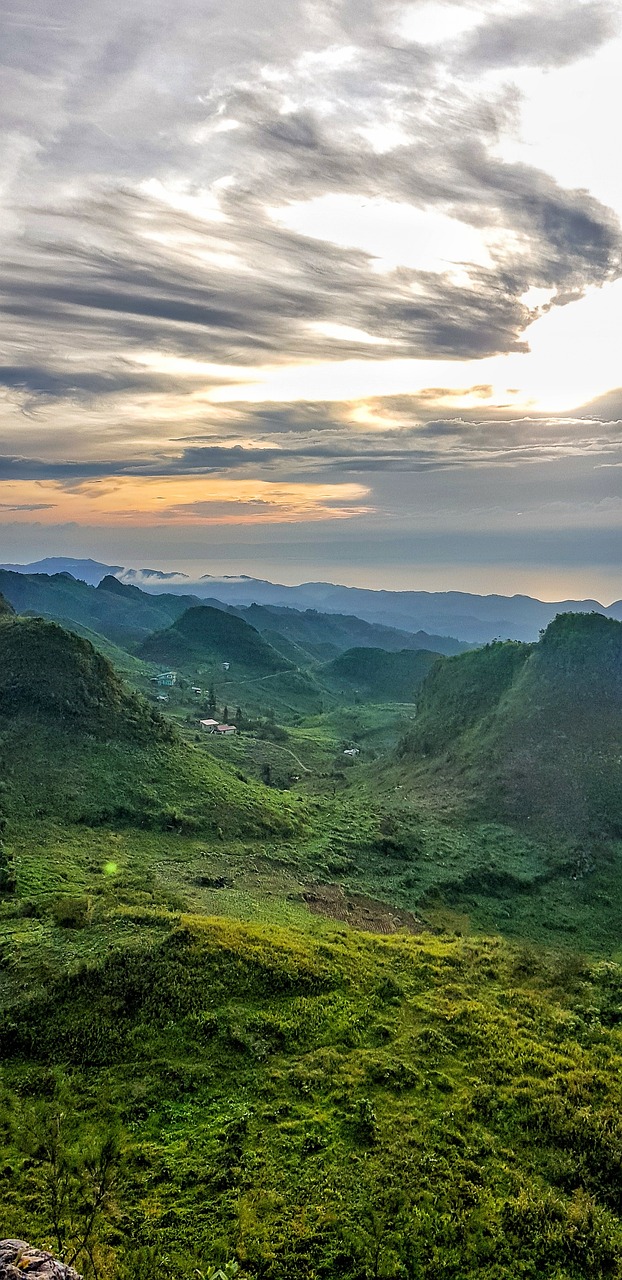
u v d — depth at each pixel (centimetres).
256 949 3819
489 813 8031
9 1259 1204
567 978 4281
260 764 11075
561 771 8256
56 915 4138
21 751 7494
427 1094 2875
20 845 5656
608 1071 3155
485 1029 3412
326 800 9156
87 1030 3075
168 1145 2503
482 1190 2372
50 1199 2189
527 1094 2894
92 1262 1920
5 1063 2902
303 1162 2441
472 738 10075
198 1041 3073
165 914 4200
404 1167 2441
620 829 7262
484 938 5122
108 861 5609
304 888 5772
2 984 3319
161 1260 1991
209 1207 2223
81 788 7081
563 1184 2456
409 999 3694
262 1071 2938
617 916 5875
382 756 12375
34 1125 2544
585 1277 2091
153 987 3350
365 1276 2019
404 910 5650
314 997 3528
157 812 6919
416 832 7525
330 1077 2919
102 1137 2516
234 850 6481
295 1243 2100
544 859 6894
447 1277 2053
